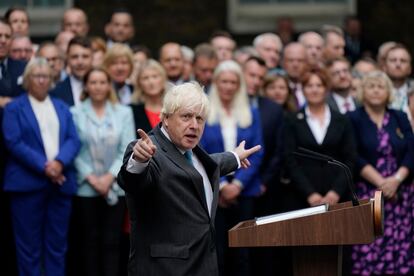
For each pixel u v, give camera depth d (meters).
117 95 10.93
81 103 10.10
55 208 9.77
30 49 10.91
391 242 10.10
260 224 6.39
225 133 10.12
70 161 9.71
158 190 6.32
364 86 10.38
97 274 9.88
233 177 10.05
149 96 10.22
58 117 9.84
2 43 10.18
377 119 10.39
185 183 6.38
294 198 10.20
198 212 6.42
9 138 9.65
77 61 10.49
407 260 10.14
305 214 6.48
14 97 10.29
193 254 6.36
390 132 10.30
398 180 10.12
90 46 10.62
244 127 10.18
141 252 6.41
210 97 10.22
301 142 10.15
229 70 10.16
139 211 6.42
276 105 10.75
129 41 14.04
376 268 10.05
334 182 10.02
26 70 9.78
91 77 10.02
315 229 6.35
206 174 6.62
